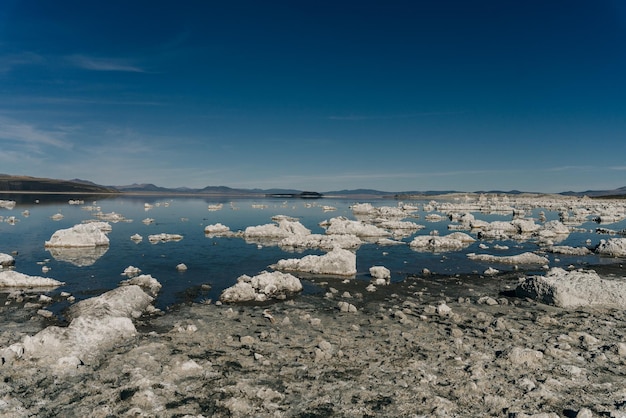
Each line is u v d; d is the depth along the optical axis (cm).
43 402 872
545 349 1188
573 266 2609
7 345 1193
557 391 952
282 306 1658
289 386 966
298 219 6253
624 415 832
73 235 3108
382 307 1666
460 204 11538
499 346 1228
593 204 12050
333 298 1803
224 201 13362
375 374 1034
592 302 1697
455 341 1248
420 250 3247
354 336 1305
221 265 2494
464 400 912
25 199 11444
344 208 9725
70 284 1977
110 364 1062
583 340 1281
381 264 2645
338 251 2414
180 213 6944
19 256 2705
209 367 1054
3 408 833
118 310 1467
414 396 926
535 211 9050
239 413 848
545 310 1638
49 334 1148
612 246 3109
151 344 1191
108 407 852
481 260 2812
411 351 1184
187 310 1579
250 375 1017
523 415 827
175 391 930
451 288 2027
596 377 1027
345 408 876
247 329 1359
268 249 3145
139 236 3544
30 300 1692
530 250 3294
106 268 2356
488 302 1730
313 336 1300
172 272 2280
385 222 5356
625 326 1436
